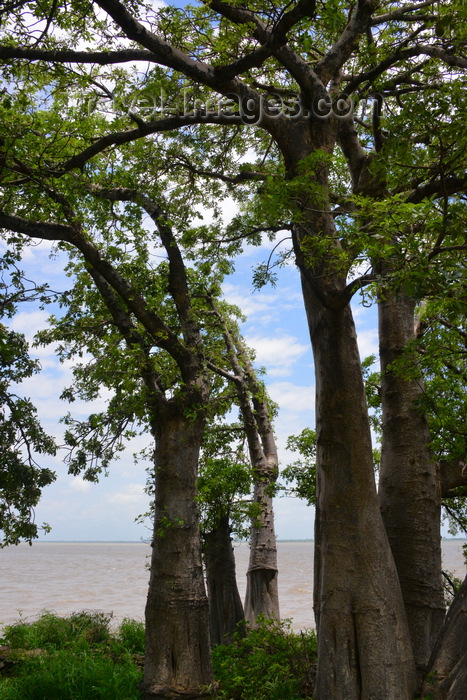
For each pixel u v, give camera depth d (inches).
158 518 506.3
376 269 369.7
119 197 561.9
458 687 365.4
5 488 682.2
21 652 618.8
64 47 459.8
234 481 716.0
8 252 532.1
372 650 386.3
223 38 422.0
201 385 531.5
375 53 484.4
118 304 537.3
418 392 501.7
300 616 1290.6
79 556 6904.5
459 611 394.3
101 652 629.6
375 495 416.5
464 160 344.8
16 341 660.7
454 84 332.2
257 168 649.0
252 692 465.4
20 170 464.1
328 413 419.8
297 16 378.6
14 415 682.8
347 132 529.0
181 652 475.2
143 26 414.9
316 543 461.1
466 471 508.1
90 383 625.9
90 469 585.6
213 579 740.7
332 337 424.5
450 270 317.4
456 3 348.8
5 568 3875.5
